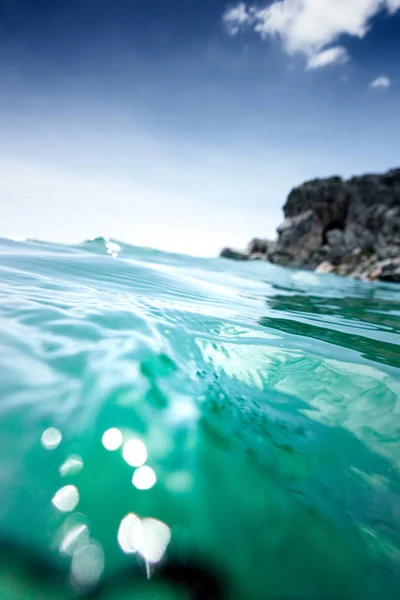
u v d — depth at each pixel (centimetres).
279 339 218
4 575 67
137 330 180
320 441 114
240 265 1198
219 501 88
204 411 122
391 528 85
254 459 103
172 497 87
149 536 78
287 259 2025
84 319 180
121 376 130
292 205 2277
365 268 1623
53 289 240
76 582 68
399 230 1883
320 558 77
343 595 71
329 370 171
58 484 85
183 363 156
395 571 75
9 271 283
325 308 445
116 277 359
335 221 2205
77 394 115
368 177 2122
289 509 88
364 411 135
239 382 149
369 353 212
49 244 589
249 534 81
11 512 77
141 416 112
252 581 72
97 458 93
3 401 105
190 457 100
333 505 90
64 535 75
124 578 70
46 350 139
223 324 233
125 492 86
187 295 346
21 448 91
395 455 111
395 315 425
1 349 132
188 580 71
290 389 148
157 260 821
